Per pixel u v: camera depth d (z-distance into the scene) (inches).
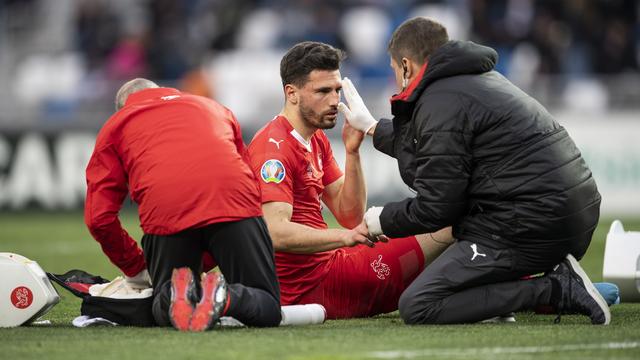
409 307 703.1
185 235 680.4
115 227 694.5
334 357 553.3
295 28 2532.0
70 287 721.0
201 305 645.9
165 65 2564.0
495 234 698.8
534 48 2385.6
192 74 2439.7
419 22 725.9
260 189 724.7
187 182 672.4
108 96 2438.5
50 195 2159.2
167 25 2618.1
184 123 689.0
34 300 697.6
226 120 713.6
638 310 813.2
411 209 697.0
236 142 725.3
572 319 751.7
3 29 2785.4
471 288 701.9
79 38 2687.0
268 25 2568.9
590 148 2149.4
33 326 708.7
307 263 765.9
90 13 2682.1
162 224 676.7
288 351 573.3
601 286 786.2
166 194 673.0
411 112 719.7
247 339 617.0
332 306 774.5
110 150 691.4
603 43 2377.0
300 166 765.3
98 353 570.6
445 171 686.5
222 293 646.5
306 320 717.3
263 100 2389.3
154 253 689.0
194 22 2625.5
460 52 700.0
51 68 2657.5
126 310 700.0
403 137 729.6
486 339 620.1
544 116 702.5
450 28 2501.2
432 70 701.9
